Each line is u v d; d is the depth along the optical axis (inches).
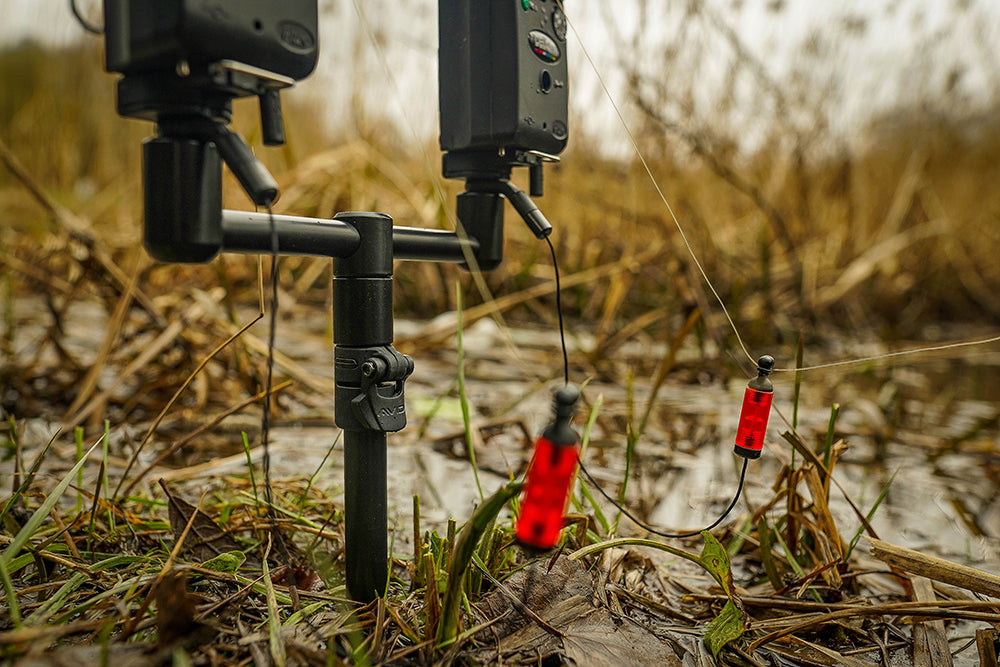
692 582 60.6
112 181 221.5
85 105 239.3
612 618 47.9
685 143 168.2
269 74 38.3
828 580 57.2
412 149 189.6
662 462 93.3
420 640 43.0
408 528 67.1
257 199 37.6
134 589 45.8
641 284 186.2
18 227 216.7
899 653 50.8
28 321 151.4
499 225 53.5
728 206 221.9
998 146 260.5
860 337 197.9
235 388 106.9
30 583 50.6
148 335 125.2
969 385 154.6
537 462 34.5
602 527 62.5
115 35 36.8
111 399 102.2
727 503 79.4
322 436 96.5
